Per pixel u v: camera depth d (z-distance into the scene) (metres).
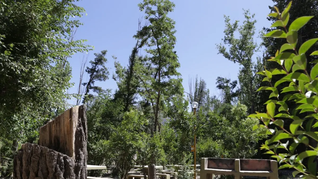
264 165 6.47
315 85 0.91
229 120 12.94
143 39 25.55
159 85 23.72
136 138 10.20
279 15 1.01
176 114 11.52
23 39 6.39
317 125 1.08
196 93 31.41
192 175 9.67
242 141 11.92
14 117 7.05
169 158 11.42
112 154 10.49
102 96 14.29
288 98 1.20
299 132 1.00
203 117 11.57
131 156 9.92
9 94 6.09
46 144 2.09
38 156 1.96
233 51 27.92
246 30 27.98
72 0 7.81
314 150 1.00
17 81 6.00
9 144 10.28
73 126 2.05
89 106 13.31
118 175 10.29
